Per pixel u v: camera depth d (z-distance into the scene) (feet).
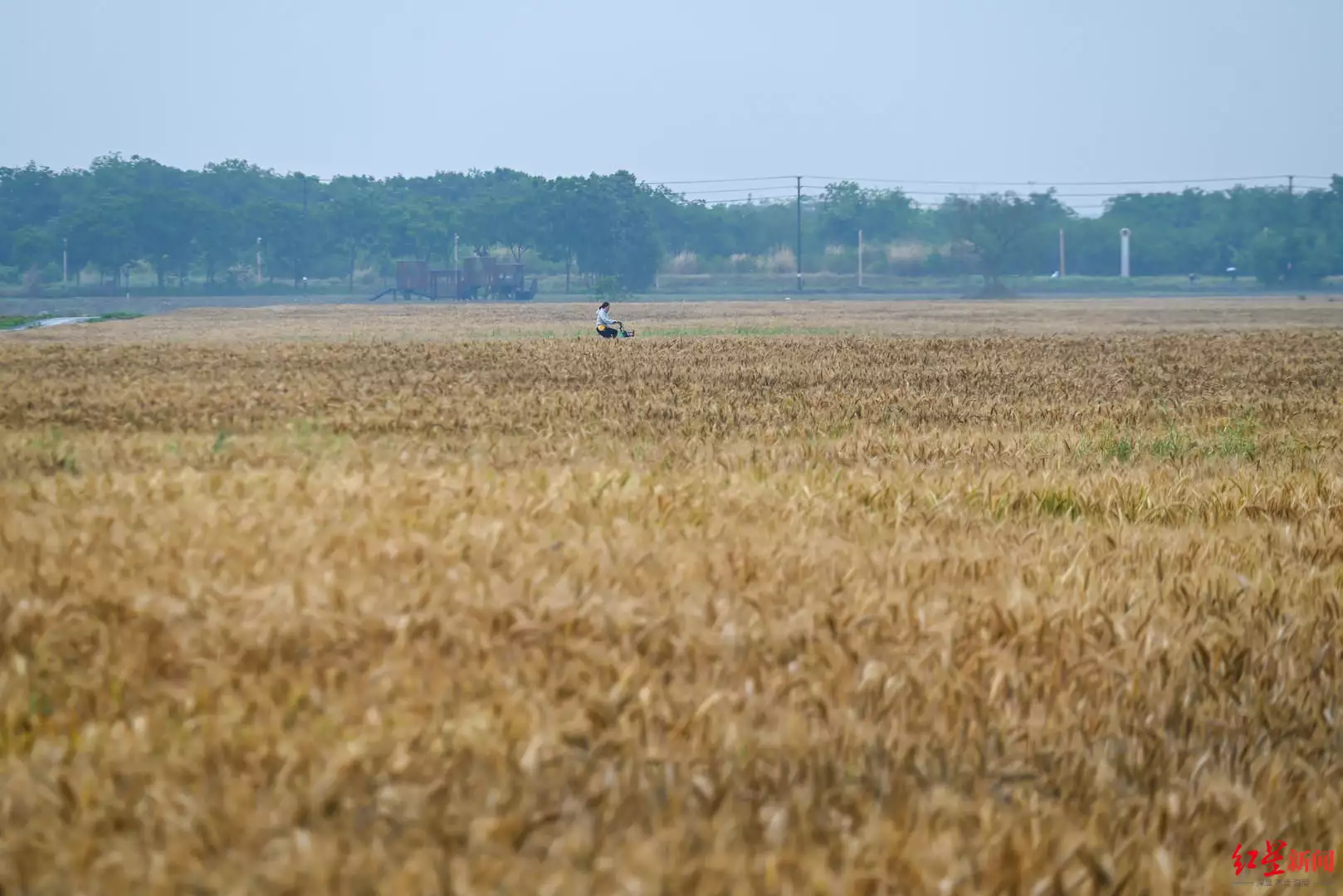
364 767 55.77
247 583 82.99
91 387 286.46
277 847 48.75
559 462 165.27
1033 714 67.77
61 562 88.22
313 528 96.94
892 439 197.47
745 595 81.92
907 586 88.33
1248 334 588.09
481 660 70.13
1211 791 59.72
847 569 91.30
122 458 157.89
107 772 55.06
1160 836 56.18
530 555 89.86
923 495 131.95
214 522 101.24
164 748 58.08
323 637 72.90
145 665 69.26
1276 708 72.95
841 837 50.65
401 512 106.01
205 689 63.72
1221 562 104.22
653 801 54.29
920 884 48.32
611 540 96.12
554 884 46.03
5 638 73.67
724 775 56.85
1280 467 172.65
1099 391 312.09
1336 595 94.02
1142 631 82.53
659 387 301.63
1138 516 129.70
